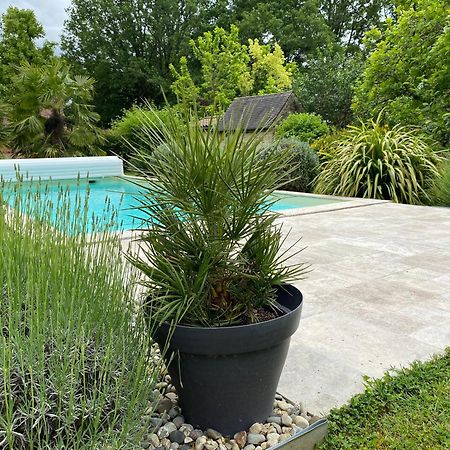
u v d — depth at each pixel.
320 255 3.86
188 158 1.39
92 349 1.25
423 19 8.02
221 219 1.45
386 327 2.41
